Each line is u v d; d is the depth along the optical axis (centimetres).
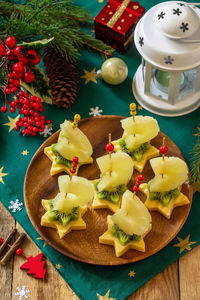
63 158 79
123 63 85
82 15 88
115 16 88
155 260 76
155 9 79
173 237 74
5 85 82
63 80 84
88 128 83
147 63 80
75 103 88
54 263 76
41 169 80
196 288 75
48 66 85
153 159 74
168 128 85
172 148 80
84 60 91
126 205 70
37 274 76
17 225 80
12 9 86
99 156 81
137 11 88
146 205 76
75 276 75
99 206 77
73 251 74
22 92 79
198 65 77
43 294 75
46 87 83
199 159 77
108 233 74
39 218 76
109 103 88
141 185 77
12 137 85
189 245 76
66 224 74
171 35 75
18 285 76
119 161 74
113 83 87
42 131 84
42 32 81
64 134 76
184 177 74
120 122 83
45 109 87
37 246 78
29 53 76
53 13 84
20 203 81
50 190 79
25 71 78
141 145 79
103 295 74
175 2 80
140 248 73
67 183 72
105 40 91
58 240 75
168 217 75
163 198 75
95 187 77
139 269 75
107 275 75
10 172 83
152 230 75
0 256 78
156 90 87
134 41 84
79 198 73
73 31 86
